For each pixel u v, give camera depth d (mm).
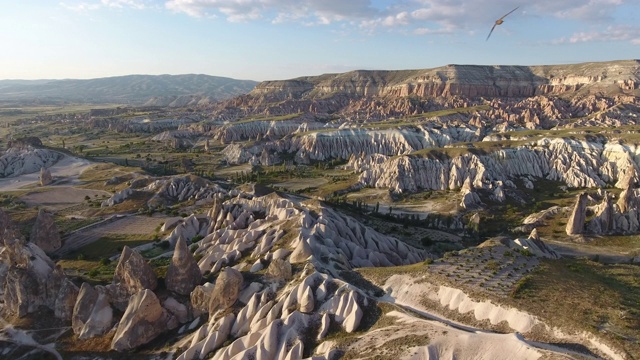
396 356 43938
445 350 43500
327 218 84938
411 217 128000
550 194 148875
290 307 57625
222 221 100562
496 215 129375
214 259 80250
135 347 61469
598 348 41312
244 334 57844
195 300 66062
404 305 55031
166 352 59469
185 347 58969
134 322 61812
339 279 60875
